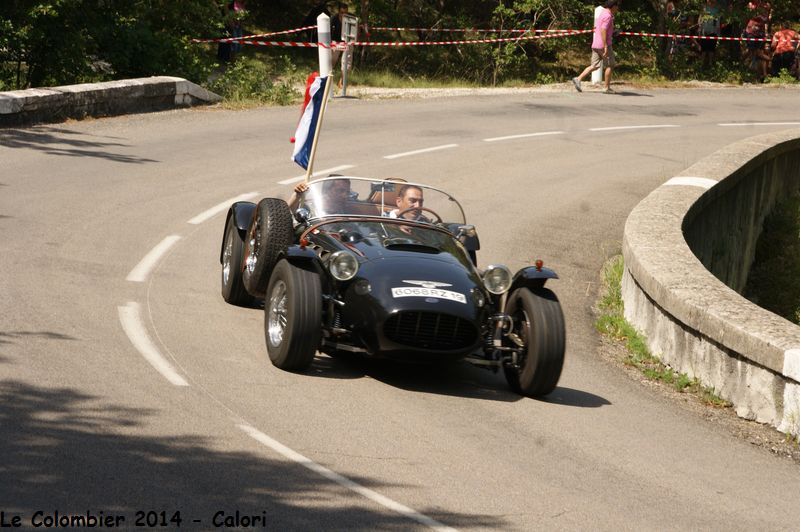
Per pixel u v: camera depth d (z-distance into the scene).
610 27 65.25
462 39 78.81
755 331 19.17
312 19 71.56
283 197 33.56
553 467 14.94
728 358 19.97
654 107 61.12
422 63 76.75
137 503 11.67
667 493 14.56
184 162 37.62
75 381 15.77
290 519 11.78
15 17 48.12
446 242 20.02
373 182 21.19
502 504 13.18
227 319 20.88
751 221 41.12
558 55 83.94
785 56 78.44
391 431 15.49
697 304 20.75
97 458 12.84
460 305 17.44
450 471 14.14
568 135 50.69
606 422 17.66
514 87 68.25
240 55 67.56
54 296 20.64
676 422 18.38
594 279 29.08
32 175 32.84
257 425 14.90
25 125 41.22
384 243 19.14
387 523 12.05
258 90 54.47
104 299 20.98
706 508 14.18
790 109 63.22
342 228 19.94
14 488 11.69
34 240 25.20
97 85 45.38
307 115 25.88
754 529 13.67
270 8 80.81
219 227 29.14
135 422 14.31
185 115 47.53
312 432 14.95
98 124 43.34
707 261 34.62
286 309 17.69
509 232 32.94
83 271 23.00
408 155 42.94
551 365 17.88
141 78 49.25
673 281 22.36
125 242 26.28
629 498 14.10
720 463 16.38
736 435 18.17
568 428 16.98
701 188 32.84
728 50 84.25
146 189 32.78
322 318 18.14
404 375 18.88
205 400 15.70
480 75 75.88
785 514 14.44
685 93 67.75
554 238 32.94
